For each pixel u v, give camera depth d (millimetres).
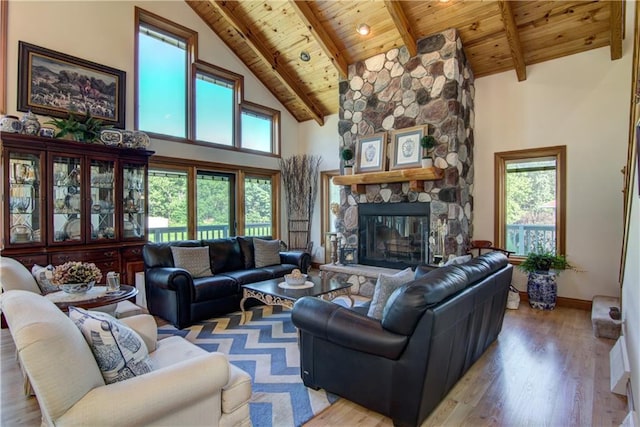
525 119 4605
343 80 5625
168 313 3703
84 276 2713
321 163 7023
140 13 4961
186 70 5629
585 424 1971
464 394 2291
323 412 2086
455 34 4398
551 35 4141
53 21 4172
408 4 4293
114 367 1425
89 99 4449
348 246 5551
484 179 4922
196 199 5719
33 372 1121
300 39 5465
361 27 4742
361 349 1961
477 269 2365
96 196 4281
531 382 2443
